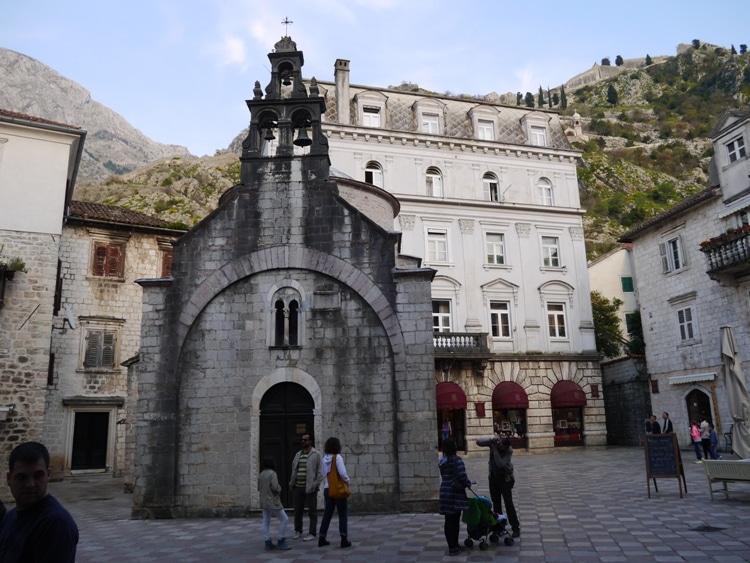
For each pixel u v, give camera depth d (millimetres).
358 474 15211
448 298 36844
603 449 35406
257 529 13328
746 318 28734
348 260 16438
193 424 15695
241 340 16156
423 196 37469
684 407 32625
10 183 23219
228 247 16703
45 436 29453
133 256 33250
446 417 35156
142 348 16109
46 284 23062
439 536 11766
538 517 13422
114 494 22875
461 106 41031
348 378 15805
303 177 17094
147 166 95062
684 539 10477
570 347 38125
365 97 38344
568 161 41125
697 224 32344
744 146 29312
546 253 39688
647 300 36125
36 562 3867
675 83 162250
